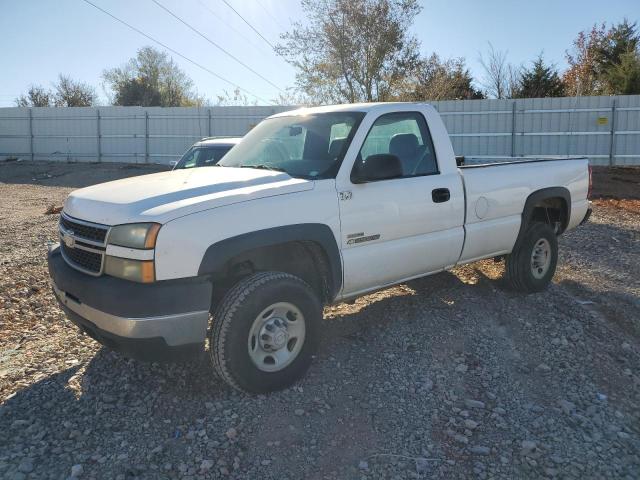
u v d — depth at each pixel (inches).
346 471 119.0
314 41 1077.1
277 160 178.2
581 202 249.8
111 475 115.0
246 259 148.6
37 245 332.5
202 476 115.5
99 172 993.5
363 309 210.1
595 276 270.7
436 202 185.8
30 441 125.7
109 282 131.7
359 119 173.9
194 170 176.9
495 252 214.8
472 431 134.3
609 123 837.2
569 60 1423.5
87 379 153.5
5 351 173.8
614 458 126.5
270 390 145.1
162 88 1989.4
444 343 178.7
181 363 162.6
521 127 870.4
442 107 894.4
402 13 1074.1
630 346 187.3
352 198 162.2
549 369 166.7
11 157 1203.9
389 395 148.5
